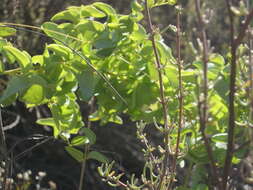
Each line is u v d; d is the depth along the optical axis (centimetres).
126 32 102
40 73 102
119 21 104
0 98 101
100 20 212
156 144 220
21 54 100
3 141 118
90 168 253
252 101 74
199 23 72
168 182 92
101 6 106
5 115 210
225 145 94
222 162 95
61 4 219
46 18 219
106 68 104
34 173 235
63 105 104
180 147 97
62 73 102
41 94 99
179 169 148
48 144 232
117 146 248
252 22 80
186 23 256
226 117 92
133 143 251
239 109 91
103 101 106
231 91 72
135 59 103
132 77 103
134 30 102
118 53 103
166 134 90
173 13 279
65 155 247
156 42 100
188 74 97
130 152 252
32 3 219
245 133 90
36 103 102
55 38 100
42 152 242
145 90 103
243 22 73
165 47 100
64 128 106
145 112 103
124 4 242
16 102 222
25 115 228
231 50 71
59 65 101
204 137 73
